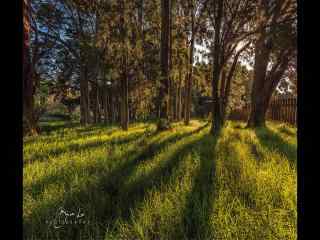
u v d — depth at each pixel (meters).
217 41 11.57
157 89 12.77
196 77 20.70
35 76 18.08
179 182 3.83
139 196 3.31
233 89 25.70
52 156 6.02
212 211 2.80
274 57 16.97
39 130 12.52
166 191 3.43
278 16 12.38
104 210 3.05
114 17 13.28
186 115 19.16
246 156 5.63
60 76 23.59
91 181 3.88
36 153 6.37
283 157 5.40
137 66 14.78
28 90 11.20
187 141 7.86
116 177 4.16
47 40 18.86
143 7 16.19
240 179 3.83
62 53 21.73
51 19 19.22
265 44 14.20
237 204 3.06
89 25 21.08
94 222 2.68
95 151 6.36
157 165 4.80
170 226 2.51
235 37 12.67
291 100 18.02
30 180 3.97
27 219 2.72
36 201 3.17
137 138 9.23
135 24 14.47
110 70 14.79
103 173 4.32
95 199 3.24
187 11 18.50
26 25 8.66
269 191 3.34
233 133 10.88
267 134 10.13
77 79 26.50
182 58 17.02
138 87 14.23
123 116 14.53
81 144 7.73
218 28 11.52
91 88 32.44
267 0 12.52
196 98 39.66
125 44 13.49
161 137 9.26
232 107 27.45
